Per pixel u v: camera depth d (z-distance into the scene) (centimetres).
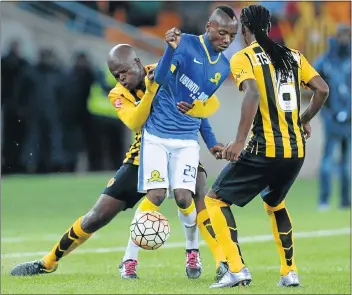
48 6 7588
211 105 2862
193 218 2852
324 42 7850
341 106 5353
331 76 5300
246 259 3656
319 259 3644
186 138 2819
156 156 2781
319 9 7869
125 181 2869
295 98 2559
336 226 4703
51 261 2994
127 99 2845
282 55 2550
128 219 5072
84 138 7212
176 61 2748
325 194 5481
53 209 5481
